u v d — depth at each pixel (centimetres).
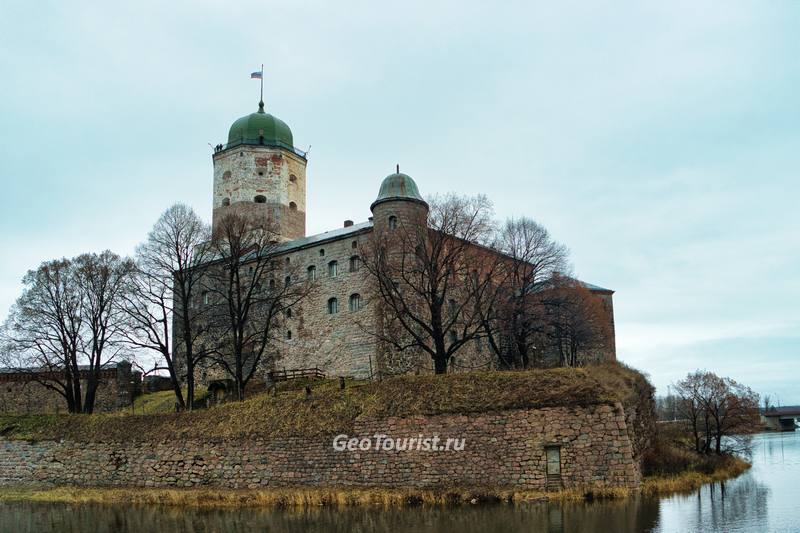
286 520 2911
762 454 7238
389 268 4866
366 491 3403
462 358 6053
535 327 5475
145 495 3703
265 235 5966
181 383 6538
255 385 5703
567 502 3033
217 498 3553
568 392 3384
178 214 5278
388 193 5809
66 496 3875
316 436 3712
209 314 6269
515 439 3362
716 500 3184
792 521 2634
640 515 2741
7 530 2945
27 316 5500
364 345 5894
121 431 4266
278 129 7781
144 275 5144
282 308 5625
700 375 5253
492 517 2762
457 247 4816
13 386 6088
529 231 5572
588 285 7206
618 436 3238
